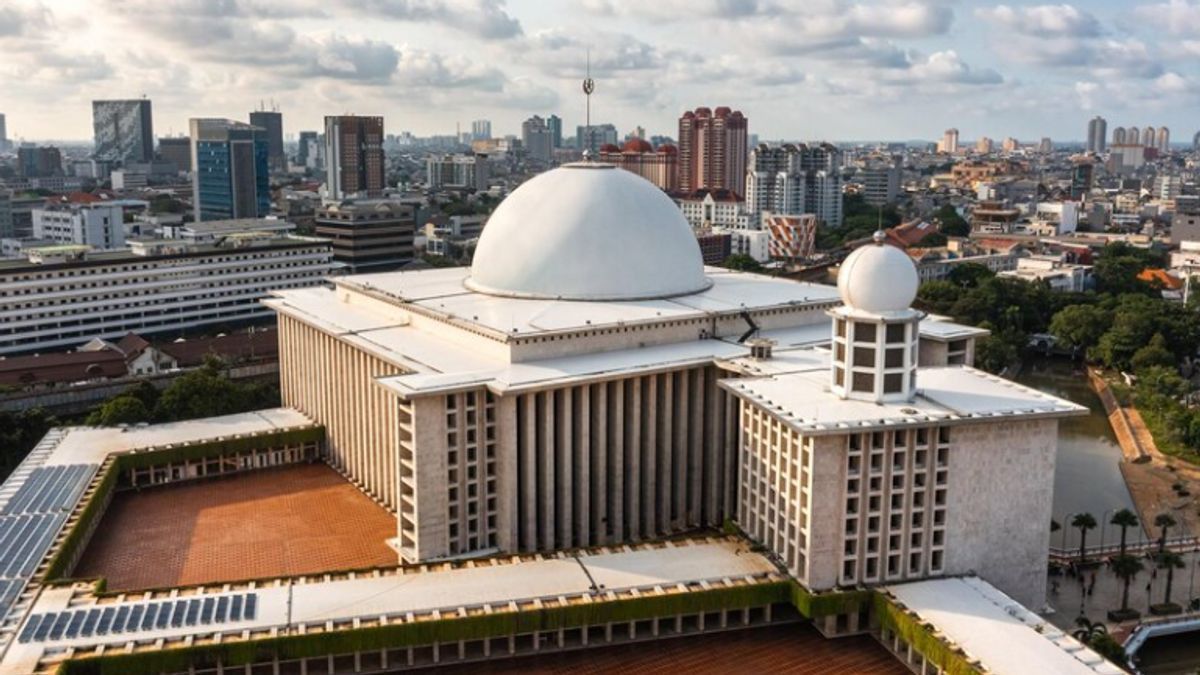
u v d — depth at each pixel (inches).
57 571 4569.4
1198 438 7362.2
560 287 6131.9
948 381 4985.2
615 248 6176.2
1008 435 4453.7
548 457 4980.3
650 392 5201.8
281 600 4242.1
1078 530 6067.9
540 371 5078.7
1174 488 6604.3
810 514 4259.4
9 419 6894.7
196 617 4084.6
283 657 3927.2
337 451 6456.7
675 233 6476.4
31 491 5447.8
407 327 6220.5
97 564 4987.7
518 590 4315.9
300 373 6993.1
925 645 3892.7
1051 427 4522.6
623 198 6343.5
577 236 6181.1
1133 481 6983.3
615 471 5182.1
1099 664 3681.1
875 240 4623.5
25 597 4264.3
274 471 6432.1
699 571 4495.6
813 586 4323.3
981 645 3814.0
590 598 4234.7
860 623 4402.1
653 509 5319.9
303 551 5142.7
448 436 4859.7
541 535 5088.6
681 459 5378.9
